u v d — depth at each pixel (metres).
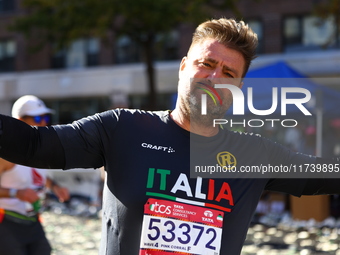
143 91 18.94
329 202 8.28
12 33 21.17
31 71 21.08
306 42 17.08
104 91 19.58
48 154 1.70
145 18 12.04
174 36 18.69
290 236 7.31
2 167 3.58
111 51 19.73
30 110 3.84
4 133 1.59
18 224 3.58
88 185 9.67
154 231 1.75
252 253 6.36
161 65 18.69
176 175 1.79
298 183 1.99
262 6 17.47
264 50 17.47
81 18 12.18
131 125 1.85
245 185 1.87
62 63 20.75
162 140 1.84
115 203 1.79
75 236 7.47
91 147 1.80
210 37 1.87
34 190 3.76
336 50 16.66
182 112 1.87
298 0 17.02
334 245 6.71
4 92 21.31
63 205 9.77
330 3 11.28
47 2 12.92
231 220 1.83
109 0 11.98
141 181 1.77
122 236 1.76
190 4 12.09
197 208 1.79
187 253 1.76
